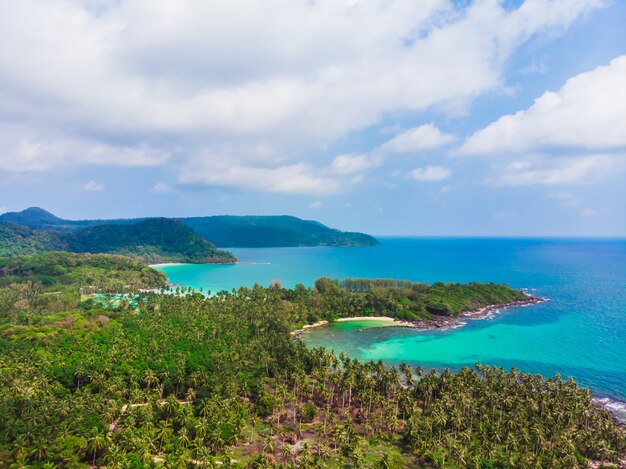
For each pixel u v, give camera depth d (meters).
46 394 118.25
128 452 96.12
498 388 134.12
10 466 85.94
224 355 159.25
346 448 110.06
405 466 104.44
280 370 152.62
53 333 174.50
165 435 103.88
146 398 124.69
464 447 107.62
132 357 151.38
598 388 159.62
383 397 130.25
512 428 113.25
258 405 130.12
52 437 95.31
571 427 115.06
